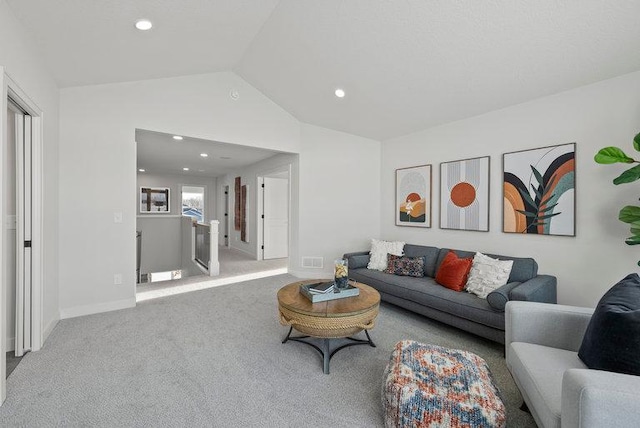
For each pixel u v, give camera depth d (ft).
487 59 8.34
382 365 7.09
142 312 10.55
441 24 7.70
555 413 3.65
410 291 9.80
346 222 15.81
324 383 6.31
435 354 5.60
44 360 7.15
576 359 4.80
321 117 14.92
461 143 11.76
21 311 7.53
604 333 4.14
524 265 8.80
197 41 9.89
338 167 15.84
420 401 4.45
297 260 16.20
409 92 10.87
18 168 7.60
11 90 6.30
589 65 7.70
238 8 8.61
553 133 9.14
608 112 8.07
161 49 9.70
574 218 8.68
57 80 9.40
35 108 7.59
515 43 7.60
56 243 9.51
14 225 7.77
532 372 4.50
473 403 4.34
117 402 5.61
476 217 11.16
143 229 23.06
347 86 11.69
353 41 9.27
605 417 3.03
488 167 10.82
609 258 8.09
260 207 21.84
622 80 7.82
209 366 6.95
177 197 30.55
